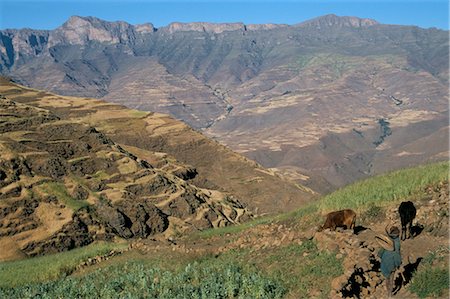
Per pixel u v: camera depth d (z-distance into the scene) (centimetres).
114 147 10644
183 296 1797
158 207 9194
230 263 2058
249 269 1939
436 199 2009
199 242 2895
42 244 7138
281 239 2120
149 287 2034
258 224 2947
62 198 8075
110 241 7669
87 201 8356
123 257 2781
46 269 2861
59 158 9119
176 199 9519
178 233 8662
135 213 8494
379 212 2127
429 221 1842
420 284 1441
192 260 2300
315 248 1880
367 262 1556
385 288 1512
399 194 2209
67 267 2838
